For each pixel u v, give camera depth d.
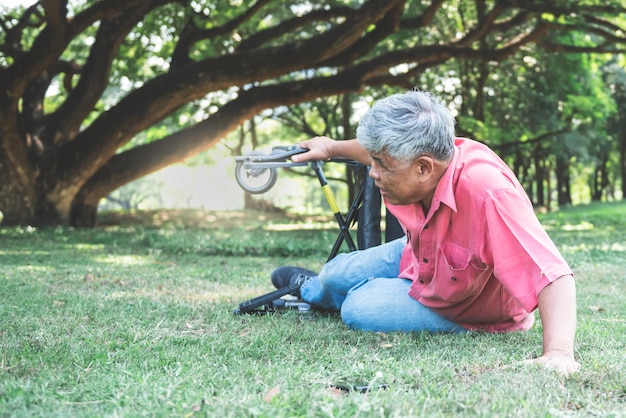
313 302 3.50
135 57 15.16
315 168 3.46
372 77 13.75
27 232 10.81
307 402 1.82
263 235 9.88
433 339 2.81
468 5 17.67
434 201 2.53
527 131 20.28
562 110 21.06
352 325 3.07
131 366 2.29
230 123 12.83
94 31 16.69
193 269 5.76
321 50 10.70
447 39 18.64
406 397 1.89
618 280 5.21
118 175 13.16
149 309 3.56
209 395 1.89
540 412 1.75
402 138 2.35
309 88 12.51
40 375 2.15
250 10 12.90
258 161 3.28
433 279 2.76
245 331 3.04
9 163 12.34
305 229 13.66
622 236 10.66
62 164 12.64
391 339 2.84
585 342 2.74
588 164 32.97
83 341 2.70
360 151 3.31
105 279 4.88
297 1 16.16
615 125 30.61
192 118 21.20
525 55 18.25
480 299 2.83
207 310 3.58
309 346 2.72
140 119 12.05
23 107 13.39
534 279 2.32
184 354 2.49
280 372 2.22
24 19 13.65
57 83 21.53
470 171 2.52
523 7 12.23
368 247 3.59
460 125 17.48
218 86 11.45
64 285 4.50
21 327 2.99
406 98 2.41
